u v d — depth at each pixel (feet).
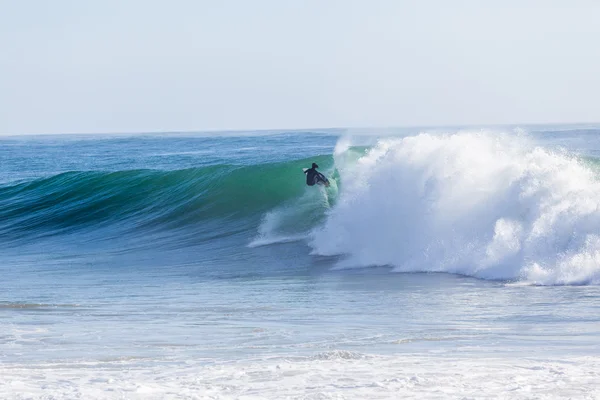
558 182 173.47
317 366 86.69
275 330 116.67
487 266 168.96
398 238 196.75
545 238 165.07
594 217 162.20
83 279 194.08
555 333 108.47
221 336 112.27
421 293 150.61
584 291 144.87
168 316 132.87
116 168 543.80
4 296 163.73
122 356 97.45
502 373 80.69
